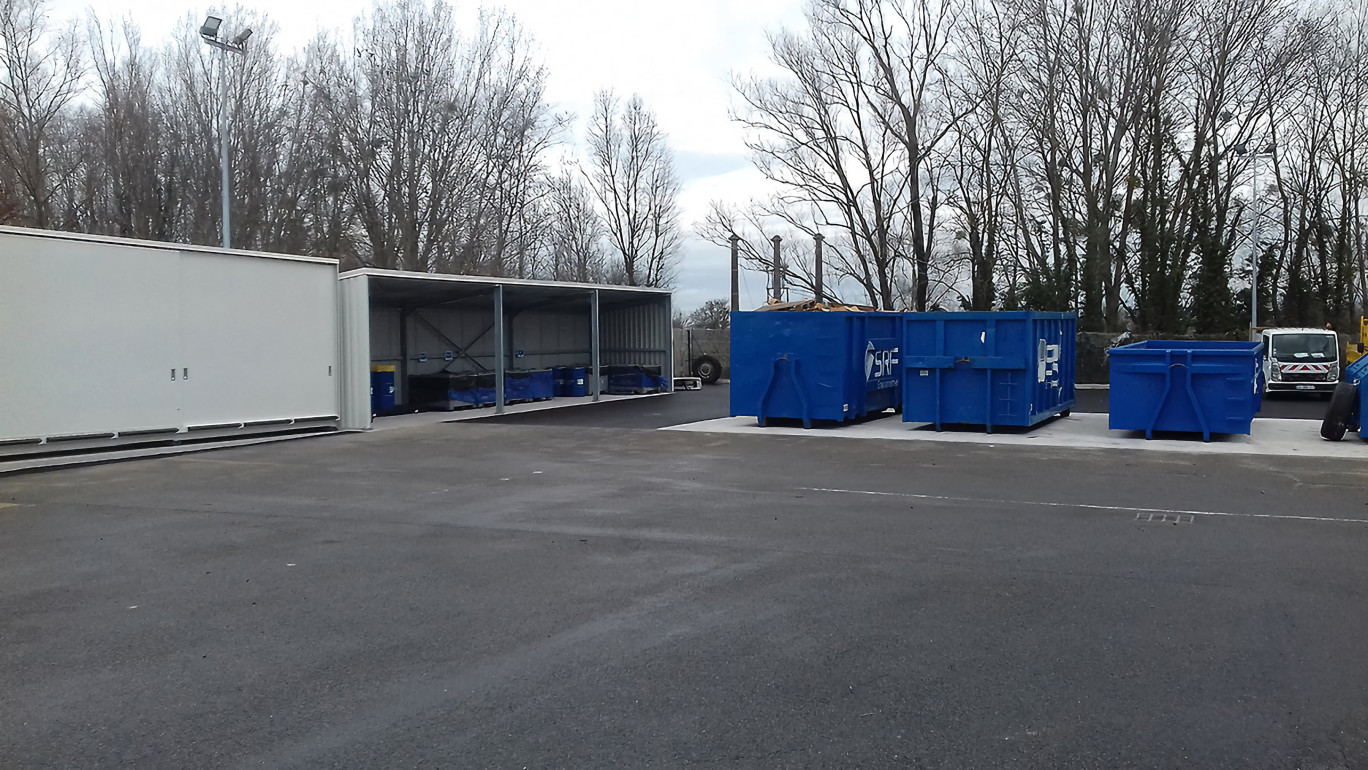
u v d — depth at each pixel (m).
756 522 9.27
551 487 11.60
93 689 4.98
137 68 35.00
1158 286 37.00
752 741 4.27
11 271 14.44
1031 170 38.41
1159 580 6.94
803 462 13.65
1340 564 7.38
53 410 14.92
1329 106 40.28
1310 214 42.97
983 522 9.17
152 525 9.42
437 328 26.02
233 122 35.06
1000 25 36.25
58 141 34.00
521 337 28.75
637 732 4.38
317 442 17.03
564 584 6.98
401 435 18.12
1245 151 37.34
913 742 4.25
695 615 6.18
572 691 4.88
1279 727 4.36
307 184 36.59
